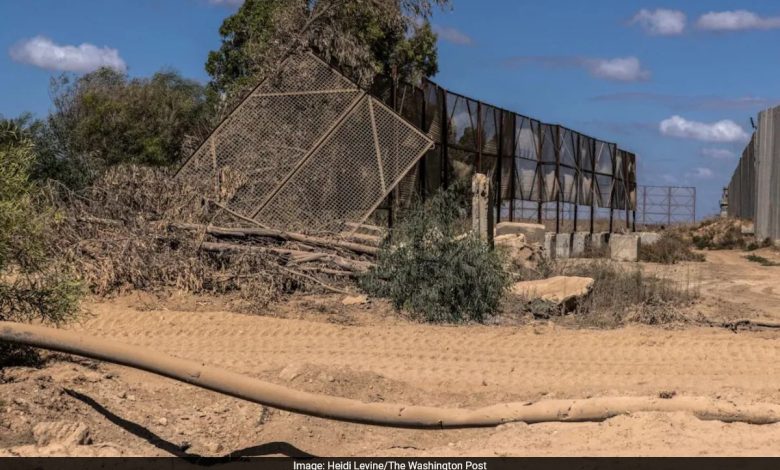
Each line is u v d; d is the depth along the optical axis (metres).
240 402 7.65
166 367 6.52
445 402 8.29
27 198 8.10
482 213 14.30
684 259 27.33
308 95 15.73
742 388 8.98
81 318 10.97
